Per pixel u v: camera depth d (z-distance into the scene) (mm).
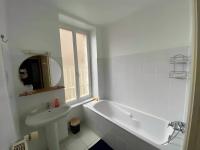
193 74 542
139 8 1827
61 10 1832
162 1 1616
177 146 1157
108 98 2789
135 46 2064
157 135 1796
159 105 1854
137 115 2129
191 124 565
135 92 2188
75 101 2488
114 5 1713
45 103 1682
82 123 2504
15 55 1358
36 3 1526
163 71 1742
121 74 2402
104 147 1806
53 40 1753
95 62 2676
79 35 2543
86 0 1565
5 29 1132
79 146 1846
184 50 1495
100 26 2578
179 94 1605
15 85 1372
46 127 1552
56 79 1827
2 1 1041
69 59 2340
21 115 1438
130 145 1450
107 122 1814
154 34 1779
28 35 1466
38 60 1609
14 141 825
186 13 1432
